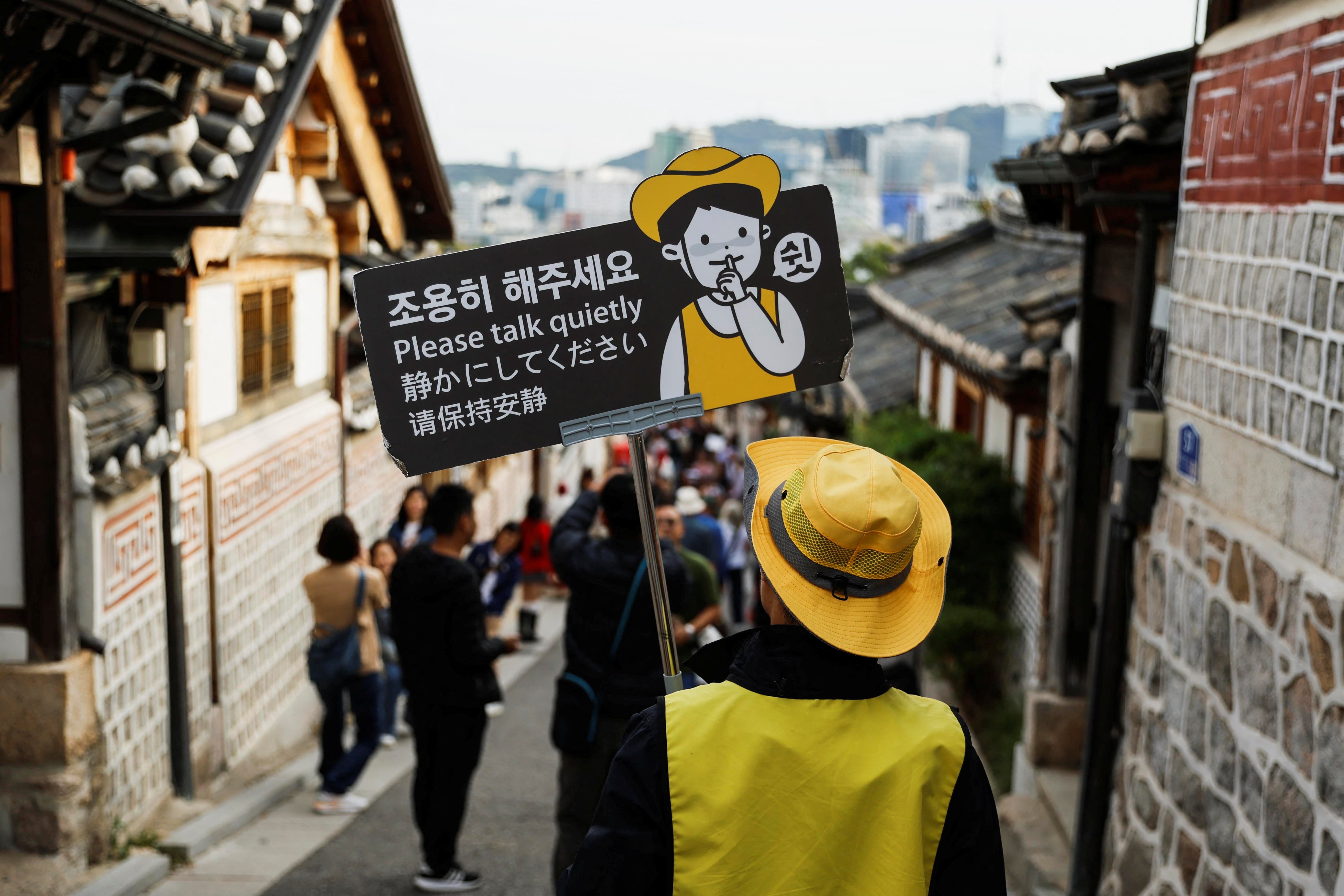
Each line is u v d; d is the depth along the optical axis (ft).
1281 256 12.06
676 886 6.42
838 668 6.67
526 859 19.71
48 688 15.87
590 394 8.65
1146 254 16.65
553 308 8.63
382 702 26.09
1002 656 31.37
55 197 15.69
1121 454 16.30
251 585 26.00
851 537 6.63
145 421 20.70
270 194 28.86
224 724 24.13
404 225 39.09
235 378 26.48
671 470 82.07
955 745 6.69
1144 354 16.71
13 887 15.46
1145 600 15.89
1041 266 38.63
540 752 27.55
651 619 15.06
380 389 8.54
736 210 8.68
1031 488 30.35
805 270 8.75
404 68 32.53
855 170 524.93
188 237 19.36
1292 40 11.94
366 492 36.70
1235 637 12.73
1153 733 15.31
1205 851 13.34
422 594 17.19
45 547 15.98
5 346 15.71
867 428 44.86
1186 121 15.01
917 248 50.31
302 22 25.17
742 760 6.48
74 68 14.93
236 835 20.17
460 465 8.62
